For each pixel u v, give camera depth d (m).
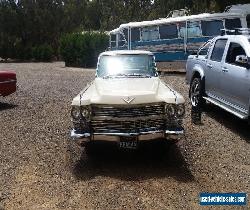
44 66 29.64
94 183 5.46
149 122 5.93
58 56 40.22
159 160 6.36
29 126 8.65
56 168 6.05
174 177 5.64
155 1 48.22
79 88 14.82
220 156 6.52
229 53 8.45
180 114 5.95
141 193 5.12
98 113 5.89
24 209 4.74
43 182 5.52
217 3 28.38
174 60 19.55
